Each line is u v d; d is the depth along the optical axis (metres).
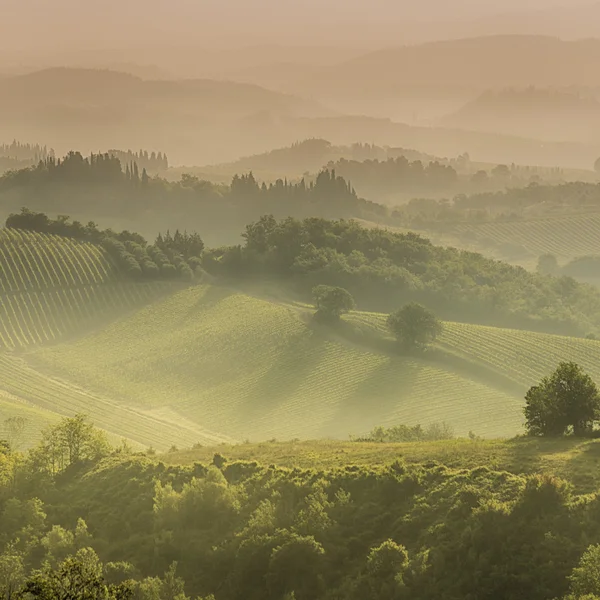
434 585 186.88
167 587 195.62
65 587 133.62
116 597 136.75
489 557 188.38
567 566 179.75
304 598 194.50
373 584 191.25
